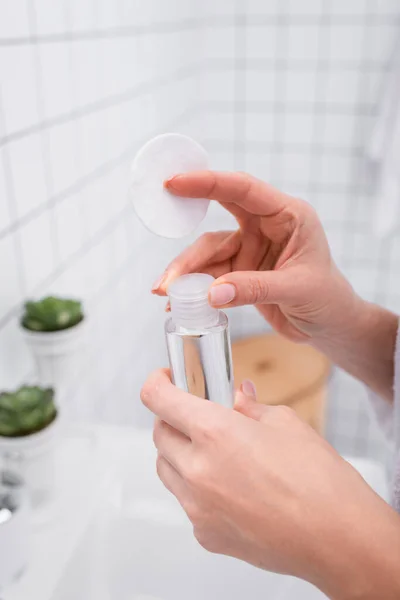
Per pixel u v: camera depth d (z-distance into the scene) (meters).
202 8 1.29
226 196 0.42
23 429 0.56
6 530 0.50
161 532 0.61
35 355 0.65
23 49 0.63
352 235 1.45
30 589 0.52
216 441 0.32
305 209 0.45
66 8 0.72
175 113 1.19
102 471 0.67
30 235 0.67
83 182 0.80
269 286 0.42
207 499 0.32
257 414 0.37
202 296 0.36
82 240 0.81
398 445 0.51
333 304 0.49
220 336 0.36
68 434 0.74
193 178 0.39
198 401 0.34
